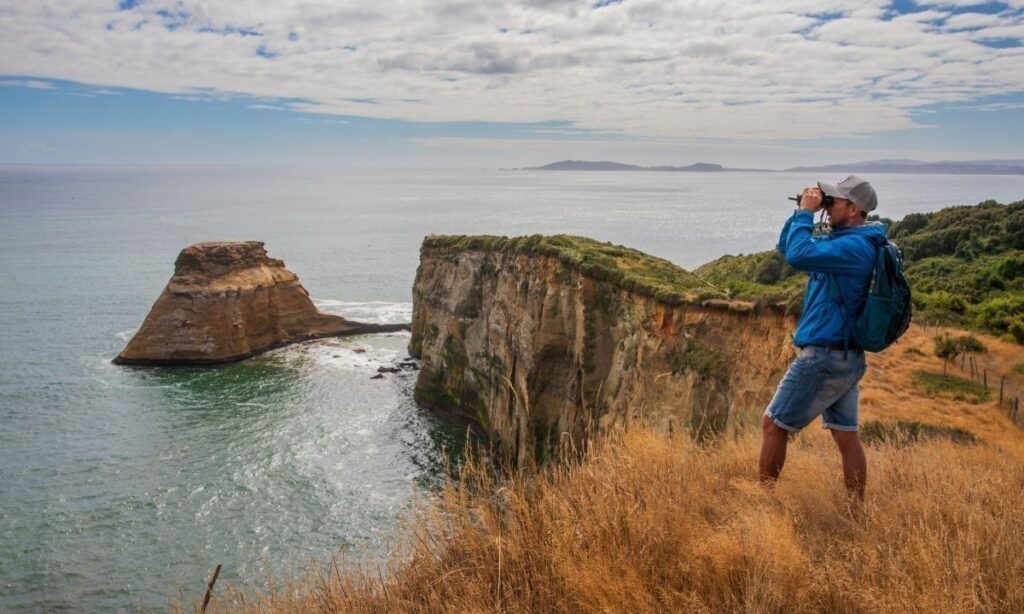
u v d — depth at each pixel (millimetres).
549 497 5230
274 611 5348
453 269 52125
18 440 42219
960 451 9469
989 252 48125
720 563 4117
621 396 31797
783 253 5441
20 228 197500
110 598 25812
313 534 30125
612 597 3861
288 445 41500
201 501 33719
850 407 5508
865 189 5340
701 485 5582
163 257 135750
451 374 49219
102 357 63188
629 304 33156
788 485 5453
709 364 26828
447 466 5848
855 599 3736
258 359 63531
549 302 38500
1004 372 20422
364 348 68000
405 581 5078
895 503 5141
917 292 41594
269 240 178375
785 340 24312
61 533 30641
